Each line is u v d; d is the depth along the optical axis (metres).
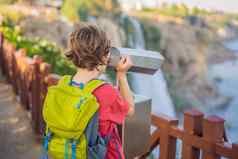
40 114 5.30
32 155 4.88
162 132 3.16
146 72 2.14
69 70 11.14
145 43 20.78
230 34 21.31
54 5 18.61
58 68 11.22
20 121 6.26
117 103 1.96
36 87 5.42
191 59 20.67
